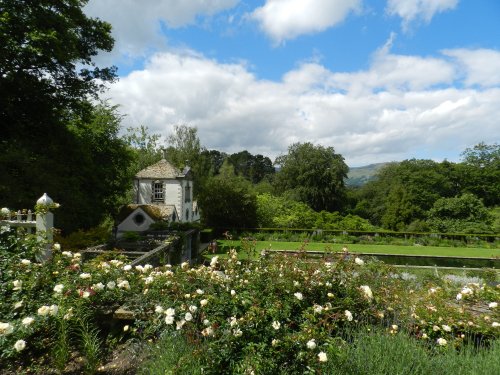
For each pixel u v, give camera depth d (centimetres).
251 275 376
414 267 1819
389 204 3881
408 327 346
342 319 332
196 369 247
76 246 1071
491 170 4788
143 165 3716
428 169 4891
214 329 286
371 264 477
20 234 502
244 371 236
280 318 298
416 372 248
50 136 1576
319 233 3023
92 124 2220
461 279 1124
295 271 379
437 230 3406
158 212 2156
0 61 1252
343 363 250
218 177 3244
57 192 1423
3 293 362
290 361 257
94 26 1703
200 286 377
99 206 1920
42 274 388
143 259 712
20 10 1288
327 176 4691
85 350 328
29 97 1453
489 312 409
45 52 1302
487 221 3438
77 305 345
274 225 3434
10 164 1341
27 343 335
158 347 296
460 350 311
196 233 1641
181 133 3950
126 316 362
